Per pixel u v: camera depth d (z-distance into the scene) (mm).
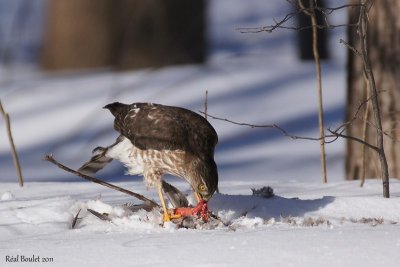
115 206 8906
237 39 37375
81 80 26031
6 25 37875
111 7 28266
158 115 9625
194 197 9602
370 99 10023
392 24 12867
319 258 6469
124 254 6848
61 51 28984
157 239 7422
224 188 10891
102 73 27141
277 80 24344
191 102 22641
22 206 9008
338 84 23766
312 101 22453
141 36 27438
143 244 7188
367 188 10664
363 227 7891
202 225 8516
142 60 27375
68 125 21500
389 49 12875
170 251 6859
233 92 23328
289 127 20922
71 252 7000
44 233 8172
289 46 35594
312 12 10961
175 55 27484
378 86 12914
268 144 20078
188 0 27797
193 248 6918
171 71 25750
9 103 23781
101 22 28406
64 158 19422
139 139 9484
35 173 18016
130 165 9742
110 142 20234
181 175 9477
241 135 20609
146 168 9531
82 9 28453
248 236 7324
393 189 10594
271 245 6891
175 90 23609
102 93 23812
